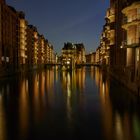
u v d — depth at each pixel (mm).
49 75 67500
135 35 38094
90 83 42719
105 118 15930
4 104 21375
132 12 38375
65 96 26484
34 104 21344
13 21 78250
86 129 13312
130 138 11758
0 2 62531
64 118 15922
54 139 11641
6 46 68750
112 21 69188
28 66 103812
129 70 31797
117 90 31219
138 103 21328
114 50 65688
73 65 148875
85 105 20844
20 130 13078
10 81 46156
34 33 127812
